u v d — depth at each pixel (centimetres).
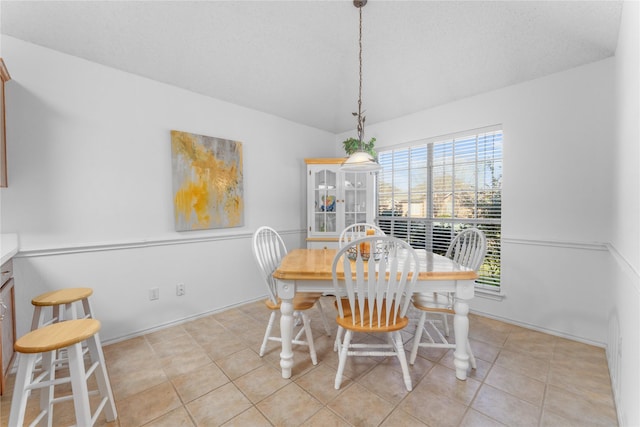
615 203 188
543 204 239
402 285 157
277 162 349
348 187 363
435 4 199
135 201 239
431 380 175
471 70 252
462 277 167
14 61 188
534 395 160
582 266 221
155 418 145
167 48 225
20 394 101
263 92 299
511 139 255
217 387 170
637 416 103
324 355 207
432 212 320
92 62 217
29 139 193
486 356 202
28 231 193
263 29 224
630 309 122
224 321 271
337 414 147
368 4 201
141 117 241
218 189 289
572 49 208
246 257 317
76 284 212
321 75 289
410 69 270
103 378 137
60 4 180
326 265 191
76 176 211
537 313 244
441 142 308
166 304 257
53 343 102
